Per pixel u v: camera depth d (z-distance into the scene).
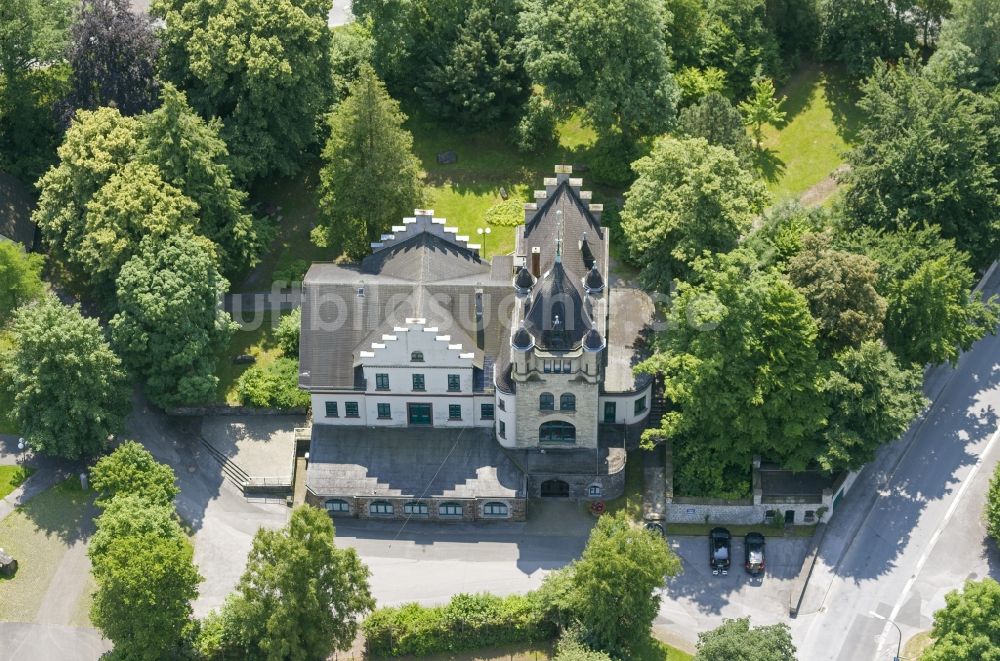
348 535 130.75
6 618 124.00
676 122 153.75
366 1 158.50
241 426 138.38
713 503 129.88
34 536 129.75
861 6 165.12
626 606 115.00
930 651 115.00
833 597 126.19
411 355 128.00
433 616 120.88
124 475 126.12
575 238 132.12
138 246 136.00
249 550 129.50
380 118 140.38
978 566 128.25
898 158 141.50
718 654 113.00
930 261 132.50
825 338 130.12
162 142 139.25
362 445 132.88
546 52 152.50
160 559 114.56
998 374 144.25
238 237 143.00
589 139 164.25
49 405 130.75
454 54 157.38
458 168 160.88
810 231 137.25
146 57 149.62
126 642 115.88
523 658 121.50
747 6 164.50
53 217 142.00
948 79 148.62
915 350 133.75
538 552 129.25
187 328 133.75
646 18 150.38
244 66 146.50
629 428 134.88
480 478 130.62
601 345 123.81
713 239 130.50
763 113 161.75
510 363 127.69
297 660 114.94
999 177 146.75
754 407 126.50
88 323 129.88
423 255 133.50
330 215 146.38
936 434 139.12
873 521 131.88
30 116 155.50
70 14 155.62
